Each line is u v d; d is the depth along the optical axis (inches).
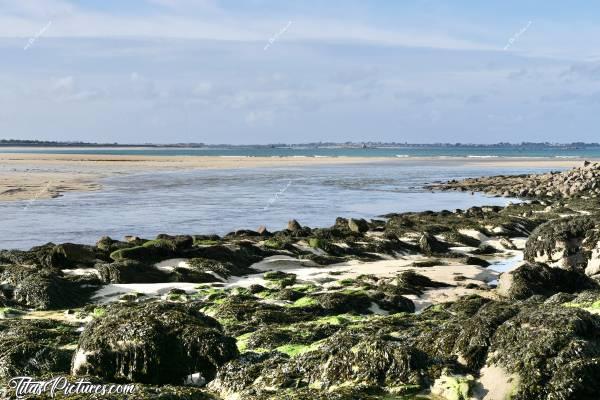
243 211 1950.1
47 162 4653.1
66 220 1717.5
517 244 1305.4
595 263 893.8
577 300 555.8
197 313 486.0
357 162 5595.5
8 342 488.7
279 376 410.0
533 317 381.1
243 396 391.5
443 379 374.6
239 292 810.2
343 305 720.3
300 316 666.2
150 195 2411.4
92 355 434.0
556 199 2261.3
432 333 434.9
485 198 2428.6
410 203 2223.2
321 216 1844.2
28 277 807.1
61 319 710.5
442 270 996.6
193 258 991.6
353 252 1168.2
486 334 391.5
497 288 801.6
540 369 350.0
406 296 797.9
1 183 2655.0
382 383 381.1
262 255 1090.1
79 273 925.2
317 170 4197.8
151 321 449.7
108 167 4165.8
